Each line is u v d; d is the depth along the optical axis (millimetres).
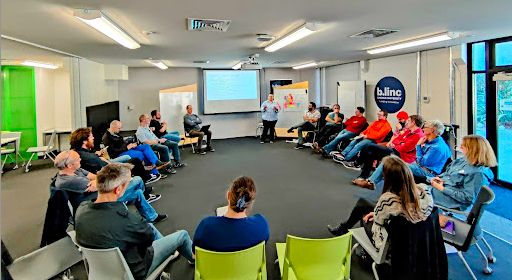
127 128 9430
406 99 6949
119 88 9273
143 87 9484
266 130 9375
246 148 8578
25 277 2139
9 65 7133
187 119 8250
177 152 6617
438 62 6051
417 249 2045
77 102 6305
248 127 10766
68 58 6109
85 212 2064
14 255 3086
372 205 2881
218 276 2021
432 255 2098
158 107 9656
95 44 4785
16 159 6707
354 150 6113
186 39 4594
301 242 2100
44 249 2363
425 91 6410
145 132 6008
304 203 4324
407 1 2865
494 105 5133
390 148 5293
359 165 6008
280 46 4871
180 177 5766
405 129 5234
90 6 2838
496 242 3193
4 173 6293
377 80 7871
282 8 3016
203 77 9828
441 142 3955
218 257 1953
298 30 3740
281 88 9945
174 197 4688
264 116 9320
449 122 5887
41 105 7727
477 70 5398
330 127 7598
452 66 5734
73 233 2523
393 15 3373
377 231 2342
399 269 2055
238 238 2045
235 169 6281
